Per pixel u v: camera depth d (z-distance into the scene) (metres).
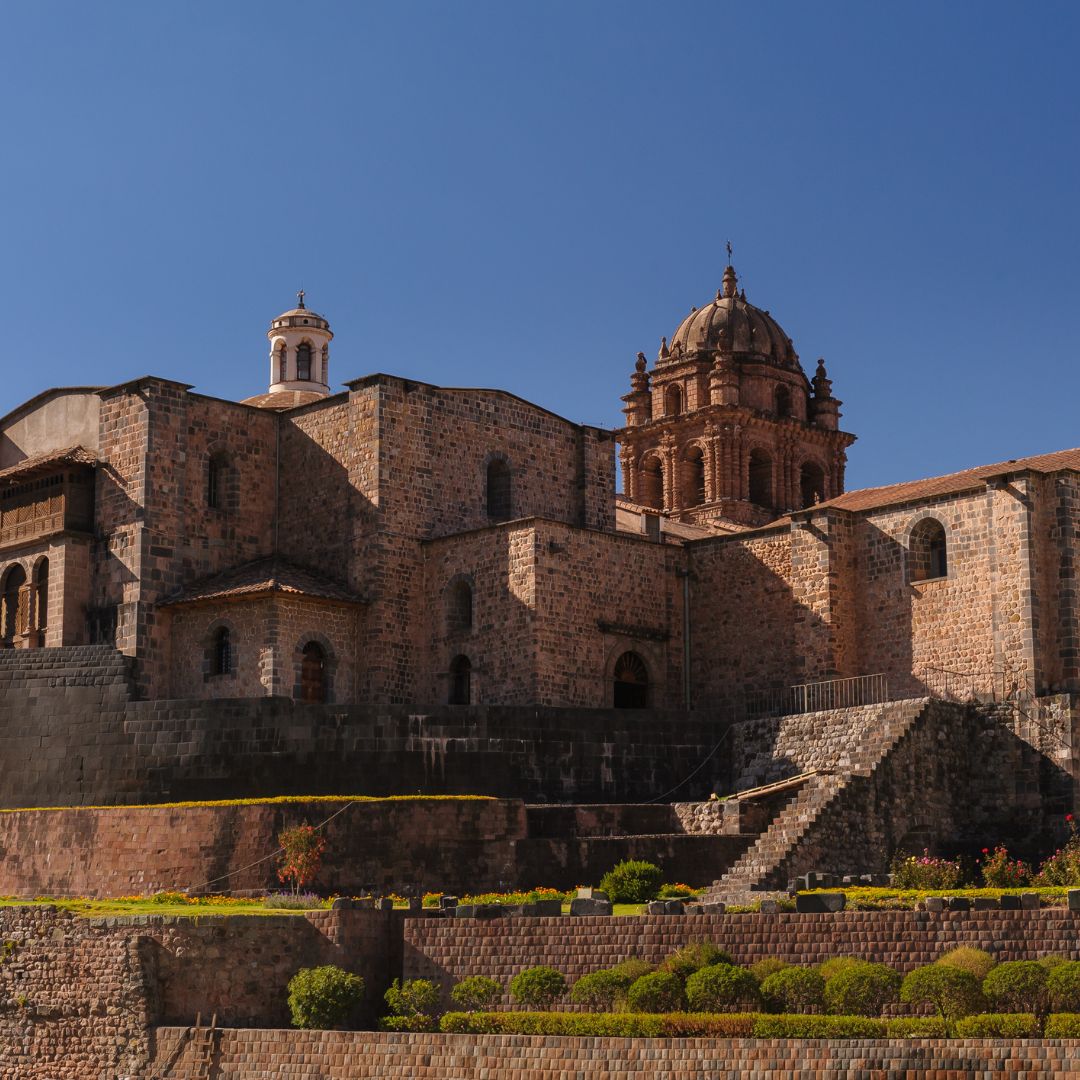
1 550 69.62
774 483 94.94
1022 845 55.34
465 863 50.62
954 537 61.66
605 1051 35.09
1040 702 56.16
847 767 55.12
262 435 69.75
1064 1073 31.02
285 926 41.84
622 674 67.38
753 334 96.81
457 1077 36.47
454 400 68.88
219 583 65.81
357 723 56.97
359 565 66.12
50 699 60.66
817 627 64.38
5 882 54.28
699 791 60.56
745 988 36.84
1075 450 65.56
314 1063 38.41
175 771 57.88
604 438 73.69
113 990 41.72
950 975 34.84
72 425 69.62
